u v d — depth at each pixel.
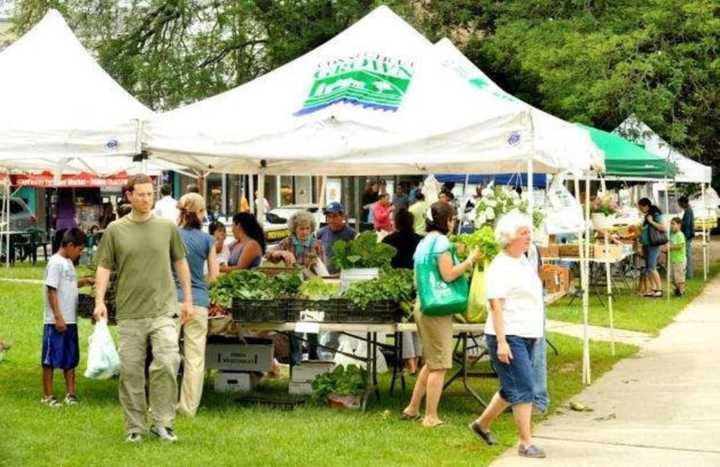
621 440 9.95
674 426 10.64
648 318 20.45
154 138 11.90
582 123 27.81
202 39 32.97
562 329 18.69
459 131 11.05
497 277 9.00
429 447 9.45
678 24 28.44
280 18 32.47
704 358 15.42
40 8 32.97
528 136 11.00
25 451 9.07
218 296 10.98
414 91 11.57
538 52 28.27
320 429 10.10
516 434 10.06
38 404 11.28
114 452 9.05
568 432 10.30
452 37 33.34
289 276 11.21
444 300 10.00
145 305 9.32
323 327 10.76
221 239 14.02
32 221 34.91
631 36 27.88
